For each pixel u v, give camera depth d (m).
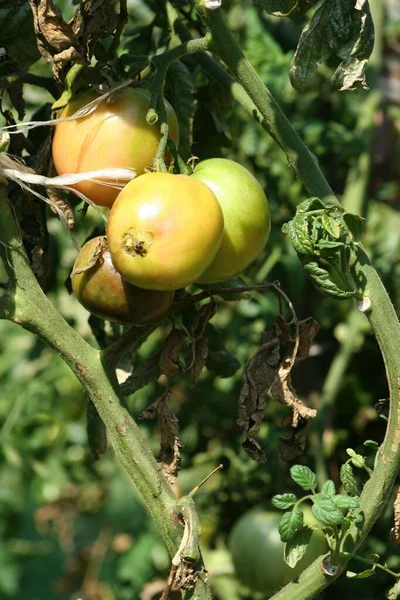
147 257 1.04
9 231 1.11
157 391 1.91
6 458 2.03
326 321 1.85
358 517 1.09
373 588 1.65
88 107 1.11
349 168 1.96
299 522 1.08
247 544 1.53
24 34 1.22
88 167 1.11
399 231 1.92
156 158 1.09
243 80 1.11
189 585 1.07
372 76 1.79
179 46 1.11
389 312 1.09
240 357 1.90
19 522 2.59
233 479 1.81
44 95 1.79
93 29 1.13
